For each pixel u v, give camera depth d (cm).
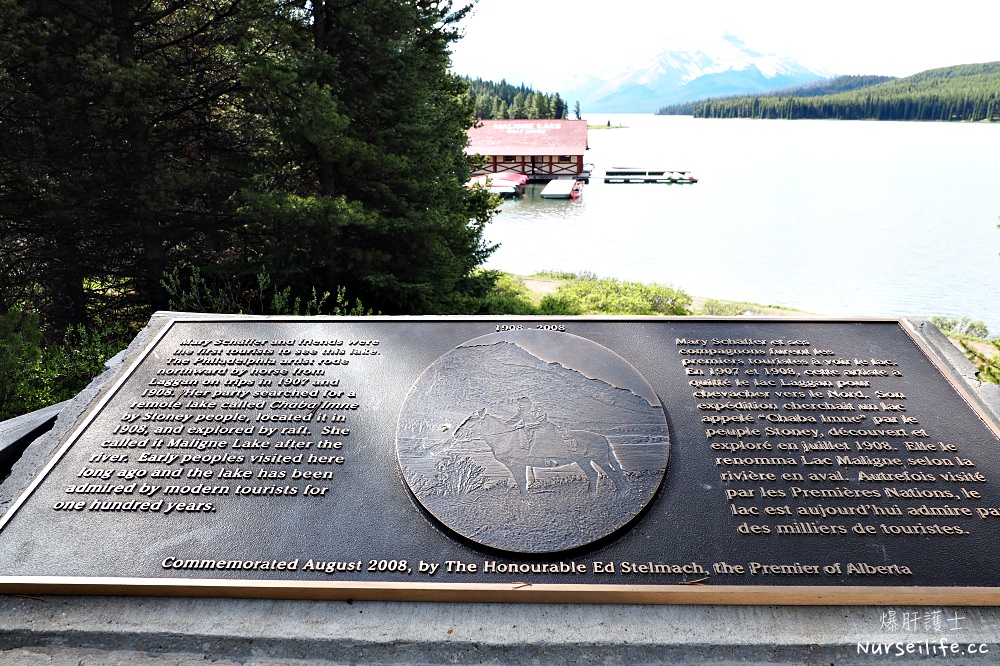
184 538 320
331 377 420
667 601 295
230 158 1012
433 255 1075
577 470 347
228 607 298
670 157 7588
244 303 1015
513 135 6366
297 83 934
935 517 323
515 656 282
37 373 676
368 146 966
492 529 318
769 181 5172
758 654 282
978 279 2166
